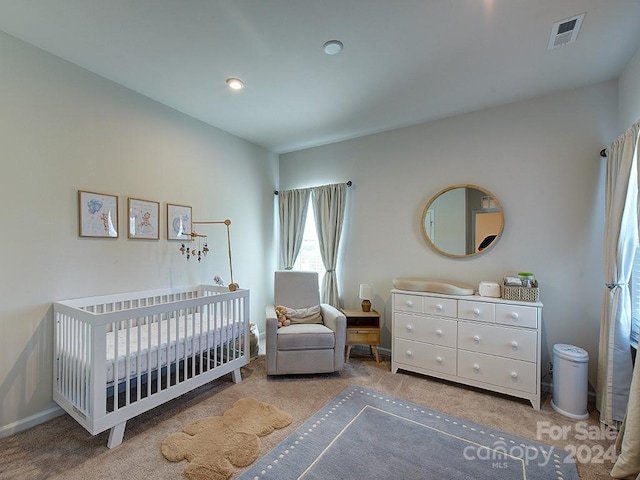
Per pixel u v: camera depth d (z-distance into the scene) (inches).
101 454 72.7
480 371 104.7
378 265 146.1
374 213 147.7
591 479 66.5
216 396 101.5
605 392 87.3
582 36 78.7
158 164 116.8
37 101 85.4
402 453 73.7
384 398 100.7
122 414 77.0
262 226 168.2
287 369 114.7
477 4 68.4
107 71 96.8
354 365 129.9
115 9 70.5
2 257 79.5
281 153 179.8
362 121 134.1
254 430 81.7
